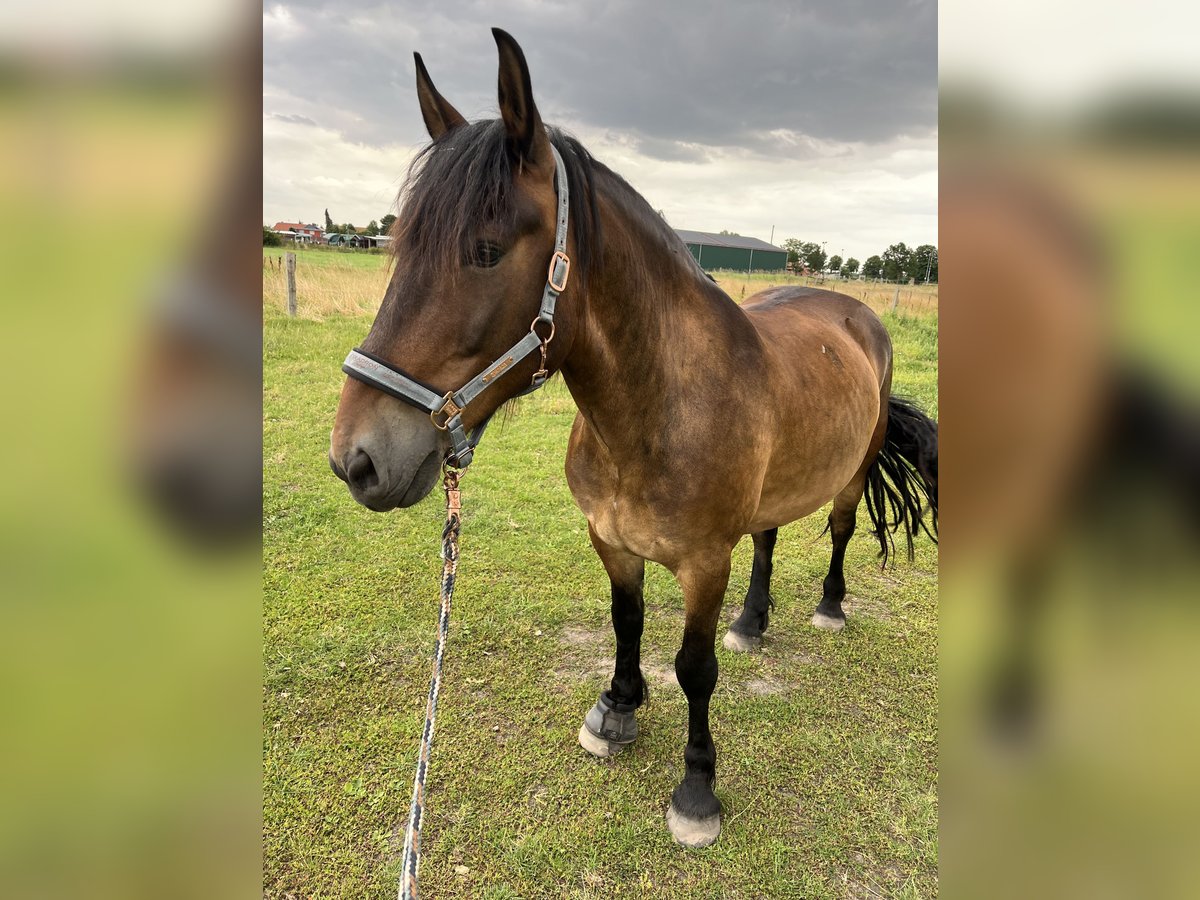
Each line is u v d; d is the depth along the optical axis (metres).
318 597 3.29
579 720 2.59
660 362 1.80
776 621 3.36
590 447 2.01
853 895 1.96
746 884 1.98
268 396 6.40
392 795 2.21
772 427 2.09
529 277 1.42
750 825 2.17
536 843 2.06
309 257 14.85
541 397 7.31
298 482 4.62
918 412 3.25
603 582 3.57
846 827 2.18
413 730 2.48
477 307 1.36
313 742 2.41
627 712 2.44
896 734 2.59
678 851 2.07
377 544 3.86
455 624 3.14
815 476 2.41
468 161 1.36
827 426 2.38
